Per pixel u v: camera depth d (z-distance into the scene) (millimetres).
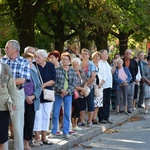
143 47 46219
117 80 16766
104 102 14750
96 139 12672
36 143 10609
